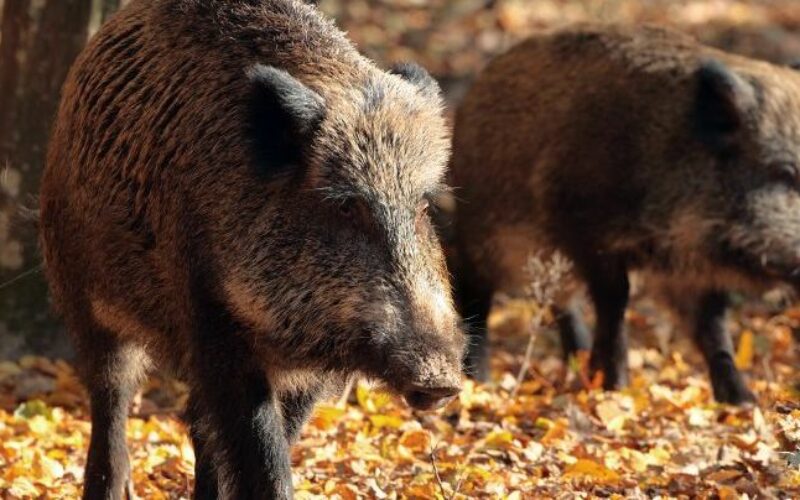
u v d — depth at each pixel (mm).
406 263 8891
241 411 9352
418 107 9422
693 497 10703
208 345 9359
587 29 16750
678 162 15727
